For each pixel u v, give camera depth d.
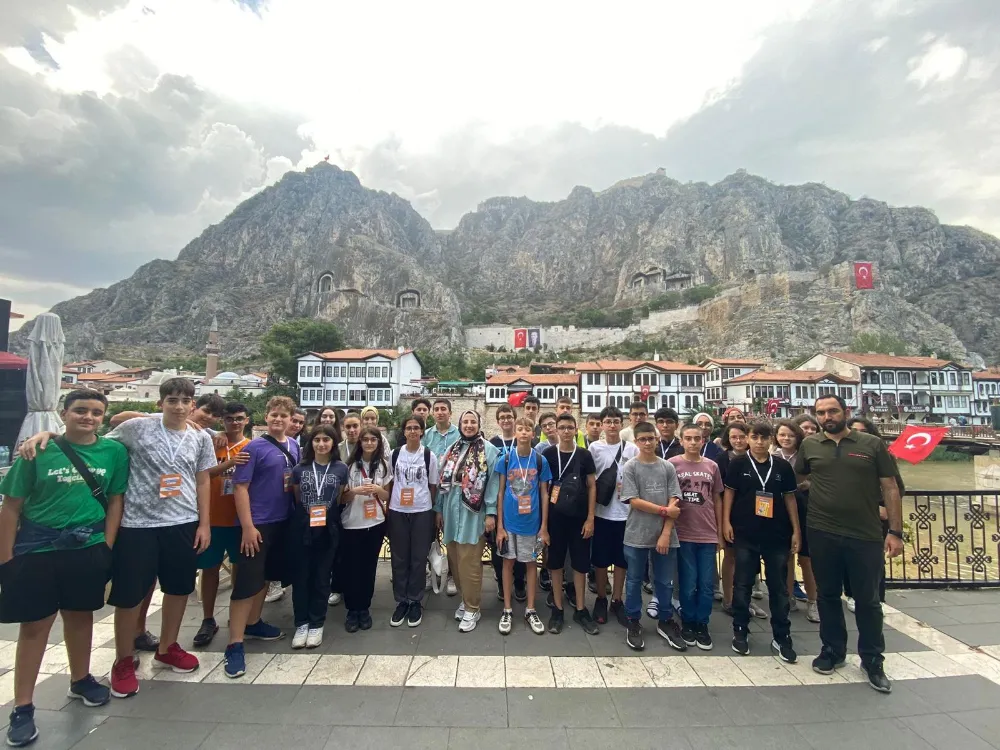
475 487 5.12
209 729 3.27
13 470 3.32
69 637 3.54
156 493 3.95
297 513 4.70
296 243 133.88
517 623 5.16
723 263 113.25
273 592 5.91
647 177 156.25
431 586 6.29
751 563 4.67
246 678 3.96
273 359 55.12
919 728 3.40
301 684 3.87
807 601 5.54
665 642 4.74
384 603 5.69
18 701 3.21
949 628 5.09
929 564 6.23
